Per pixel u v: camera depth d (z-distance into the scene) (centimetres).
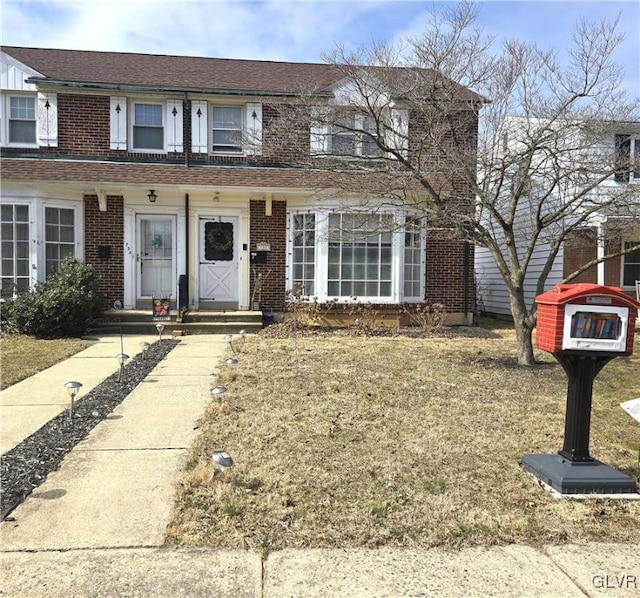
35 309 1027
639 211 796
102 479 393
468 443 471
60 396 630
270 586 272
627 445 480
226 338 1006
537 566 294
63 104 1238
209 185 1173
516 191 823
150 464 421
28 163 1196
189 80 1328
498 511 352
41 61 1349
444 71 784
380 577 281
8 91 1227
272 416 539
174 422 529
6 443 467
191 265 1250
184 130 1277
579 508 359
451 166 809
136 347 973
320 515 340
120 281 1231
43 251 1152
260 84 1334
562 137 786
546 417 550
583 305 384
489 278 1759
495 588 273
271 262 1256
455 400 612
